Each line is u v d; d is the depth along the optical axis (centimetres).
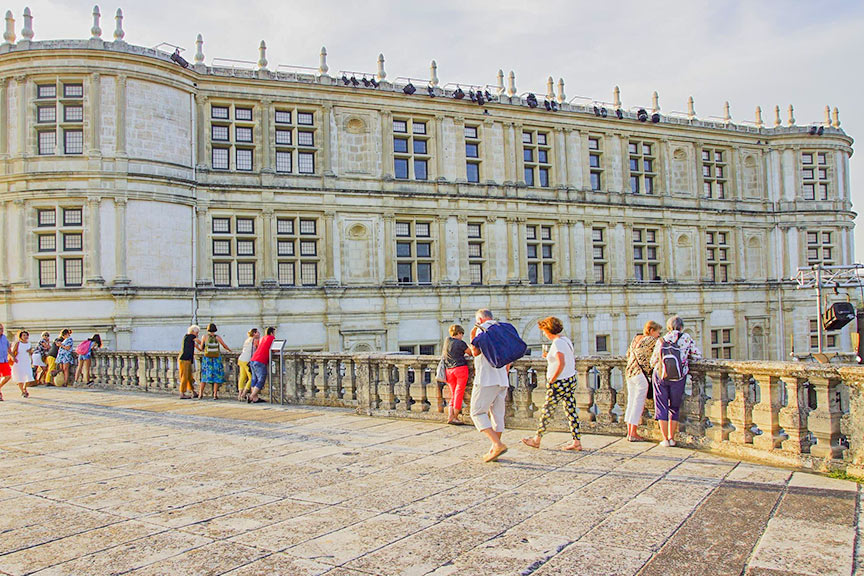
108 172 2939
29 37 2959
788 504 838
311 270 3469
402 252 3672
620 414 1316
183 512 839
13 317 2895
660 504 848
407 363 1533
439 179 3697
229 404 1911
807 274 3192
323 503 870
